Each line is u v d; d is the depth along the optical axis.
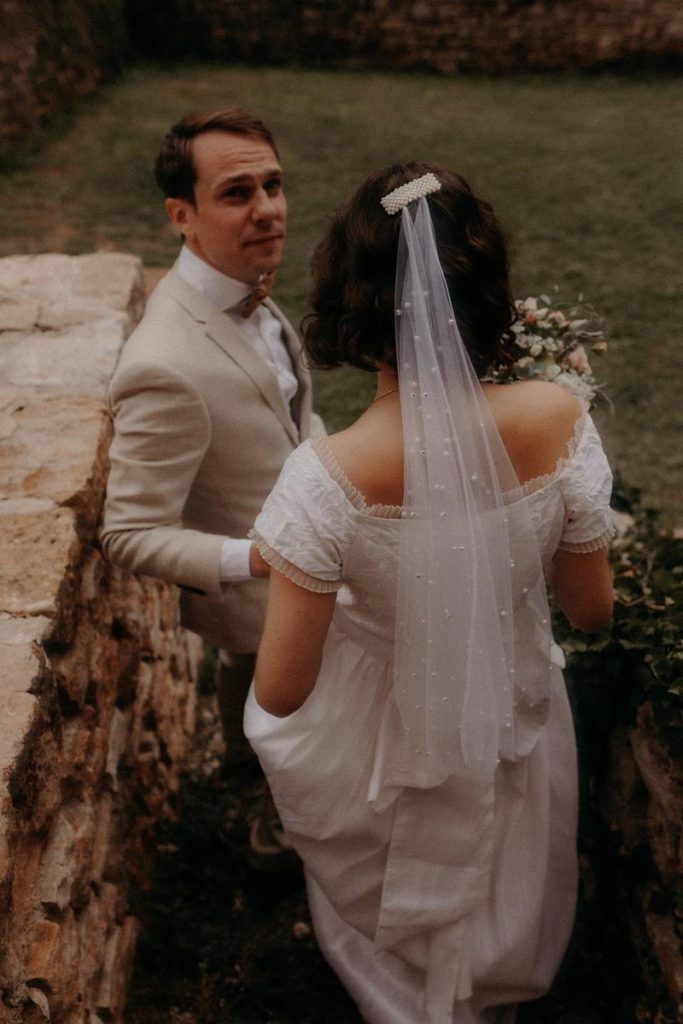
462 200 1.44
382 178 1.45
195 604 2.44
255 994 2.41
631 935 2.22
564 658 2.14
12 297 3.03
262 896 2.67
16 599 1.84
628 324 5.86
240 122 2.14
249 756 3.03
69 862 1.82
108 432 2.43
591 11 12.29
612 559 2.37
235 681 2.69
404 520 1.48
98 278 3.17
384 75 12.48
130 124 9.59
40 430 2.36
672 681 1.90
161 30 12.43
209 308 2.22
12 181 8.02
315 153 9.06
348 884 1.97
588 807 2.47
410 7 12.41
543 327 2.04
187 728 3.31
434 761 1.75
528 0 12.27
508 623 1.63
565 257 6.88
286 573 1.50
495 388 1.55
